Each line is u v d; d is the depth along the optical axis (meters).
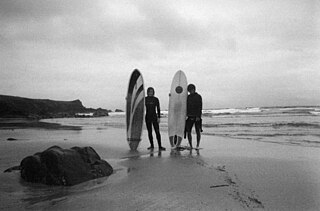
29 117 40.41
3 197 3.40
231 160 5.87
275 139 10.04
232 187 3.82
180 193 3.57
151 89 8.02
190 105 7.93
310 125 15.73
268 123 18.55
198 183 4.04
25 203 3.19
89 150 4.87
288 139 9.96
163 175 4.59
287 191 3.60
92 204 3.16
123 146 8.43
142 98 8.46
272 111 40.53
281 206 3.06
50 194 3.53
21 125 20.95
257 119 24.95
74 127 18.34
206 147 8.16
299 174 4.52
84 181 4.16
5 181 4.09
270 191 3.61
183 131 8.23
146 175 4.60
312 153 6.78
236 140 9.88
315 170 4.82
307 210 2.93
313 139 9.87
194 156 6.51
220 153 6.91
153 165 5.47
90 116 56.16
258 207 3.04
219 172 4.73
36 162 4.11
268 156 6.35
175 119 8.38
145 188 3.80
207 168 5.07
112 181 4.20
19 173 4.52
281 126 15.74
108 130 15.32
